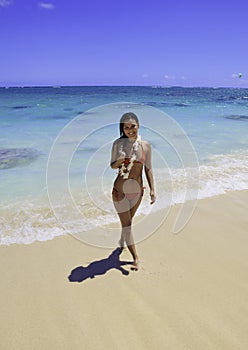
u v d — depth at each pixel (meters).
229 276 2.66
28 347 1.94
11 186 4.75
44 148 7.39
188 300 2.36
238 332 2.05
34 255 2.96
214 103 27.12
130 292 2.46
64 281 2.58
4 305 2.29
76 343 1.98
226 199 4.39
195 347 1.94
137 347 1.95
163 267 2.79
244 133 10.05
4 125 11.17
